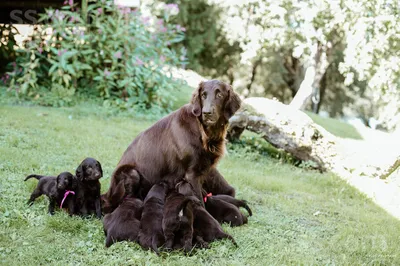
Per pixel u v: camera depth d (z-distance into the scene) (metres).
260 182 7.11
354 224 5.69
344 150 8.55
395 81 10.66
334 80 27.45
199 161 4.96
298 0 12.41
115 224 4.40
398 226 5.69
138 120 10.95
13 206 5.09
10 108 9.91
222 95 4.84
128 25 11.65
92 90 12.01
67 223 4.72
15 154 6.81
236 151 9.38
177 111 5.17
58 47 11.79
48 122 9.20
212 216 5.04
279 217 5.68
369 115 28.44
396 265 4.42
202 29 26.05
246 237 4.76
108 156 7.47
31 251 4.12
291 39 14.80
